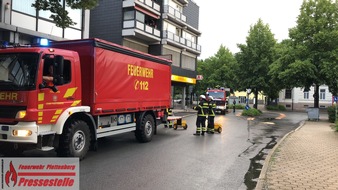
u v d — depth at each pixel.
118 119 9.59
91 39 8.04
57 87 6.98
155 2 34.34
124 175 6.49
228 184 6.07
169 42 34.94
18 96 6.41
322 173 6.59
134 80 10.08
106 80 8.57
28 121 6.36
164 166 7.39
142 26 31.22
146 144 10.48
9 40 16.56
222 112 29.64
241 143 11.36
